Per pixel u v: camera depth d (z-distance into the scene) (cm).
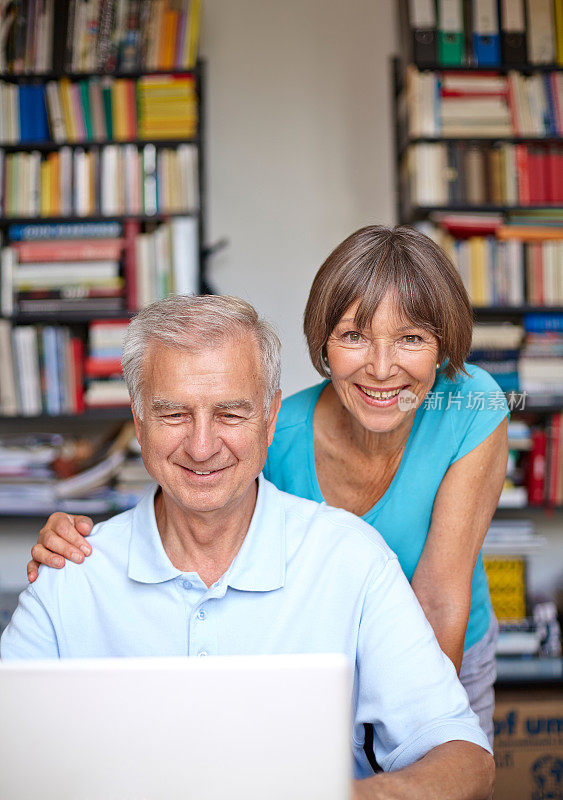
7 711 73
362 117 335
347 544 119
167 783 74
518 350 301
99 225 305
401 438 140
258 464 114
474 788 98
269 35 335
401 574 120
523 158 304
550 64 304
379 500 145
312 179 335
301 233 335
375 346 127
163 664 73
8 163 307
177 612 115
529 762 279
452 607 139
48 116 306
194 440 108
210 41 335
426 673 111
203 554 118
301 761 73
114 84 304
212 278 334
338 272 128
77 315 303
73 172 305
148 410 111
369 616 116
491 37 304
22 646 119
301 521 123
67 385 306
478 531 144
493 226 303
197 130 311
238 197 335
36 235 305
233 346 109
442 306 127
